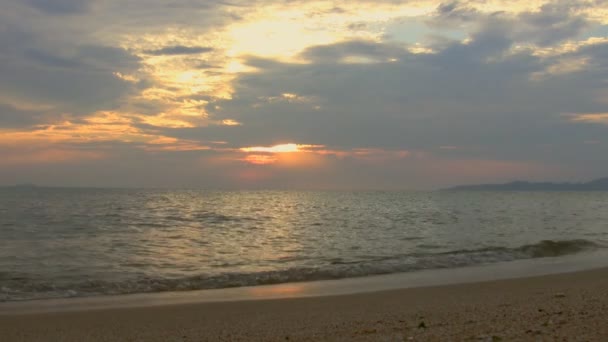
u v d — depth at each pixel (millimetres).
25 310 12742
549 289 14492
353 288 16062
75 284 16625
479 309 11258
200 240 31734
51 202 82625
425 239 32344
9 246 27188
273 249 27438
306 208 74688
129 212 58906
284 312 12203
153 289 16109
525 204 95875
